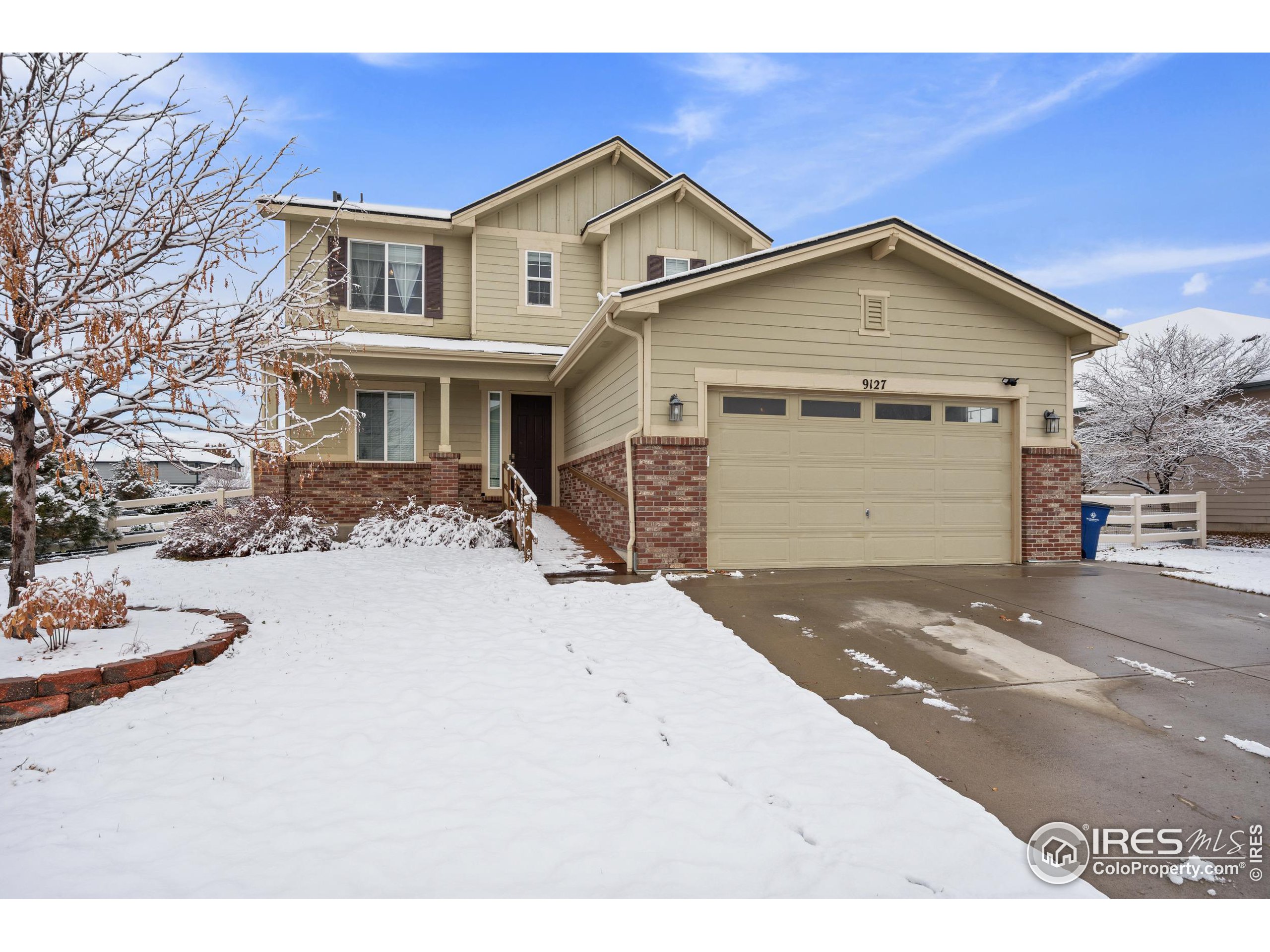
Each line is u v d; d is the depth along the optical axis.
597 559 10.04
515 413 15.41
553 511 14.34
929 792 3.51
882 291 10.46
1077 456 11.16
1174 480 18.34
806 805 3.35
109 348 4.84
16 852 2.87
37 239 5.15
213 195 5.73
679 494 9.50
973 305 10.81
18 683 4.24
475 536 11.63
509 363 13.73
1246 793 3.66
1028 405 11.03
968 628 6.69
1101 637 6.43
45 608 5.06
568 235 15.95
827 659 5.77
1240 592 8.36
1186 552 13.28
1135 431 17.81
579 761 3.75
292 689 4.74
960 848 3.02
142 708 4.40
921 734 4.37
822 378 10.14
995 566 10.52
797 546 10.12
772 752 3.93
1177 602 7.77
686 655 5.70
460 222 15.02
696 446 9.56
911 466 10.62
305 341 6.45
